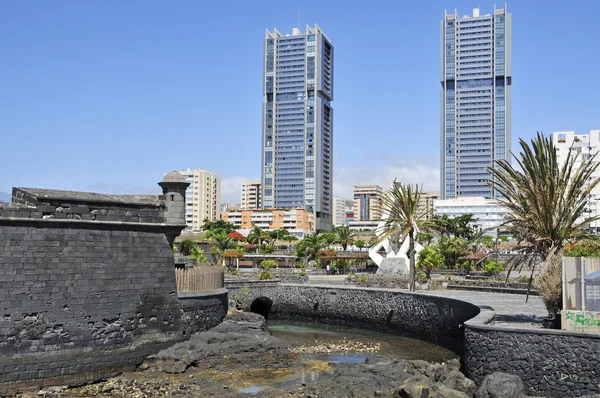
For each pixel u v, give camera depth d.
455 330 41.91
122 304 31.08
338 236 143.62
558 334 26.45
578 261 27.67
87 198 30.36
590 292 27.38
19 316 27.17
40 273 28.05
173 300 33.84
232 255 105.12
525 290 55.47
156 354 32.25
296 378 30.45
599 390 25.27
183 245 96.25
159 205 33.41
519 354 27.23
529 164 32.81
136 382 28.91
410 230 57.47
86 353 29.17
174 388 27.91
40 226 28.34
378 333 51.31
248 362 33.12
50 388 27.36
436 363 35.28
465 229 132.62
